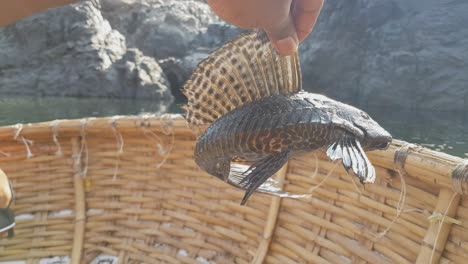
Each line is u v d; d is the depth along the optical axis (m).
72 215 1.06
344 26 5.20
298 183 0.88
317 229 0.83
